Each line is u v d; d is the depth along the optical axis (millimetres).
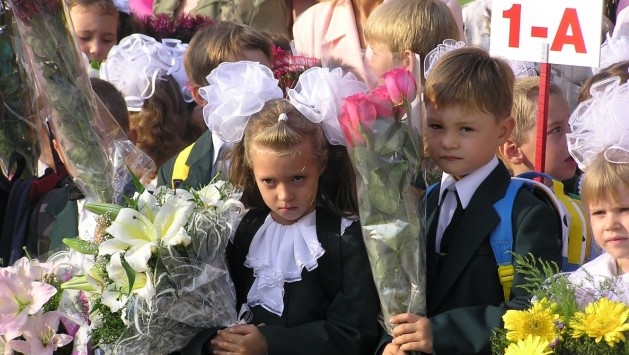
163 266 7551
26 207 9695
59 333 8422
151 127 11602
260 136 7949
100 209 7781
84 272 7809
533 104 10320
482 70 8148
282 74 9445
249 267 8305
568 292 7262
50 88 8195
